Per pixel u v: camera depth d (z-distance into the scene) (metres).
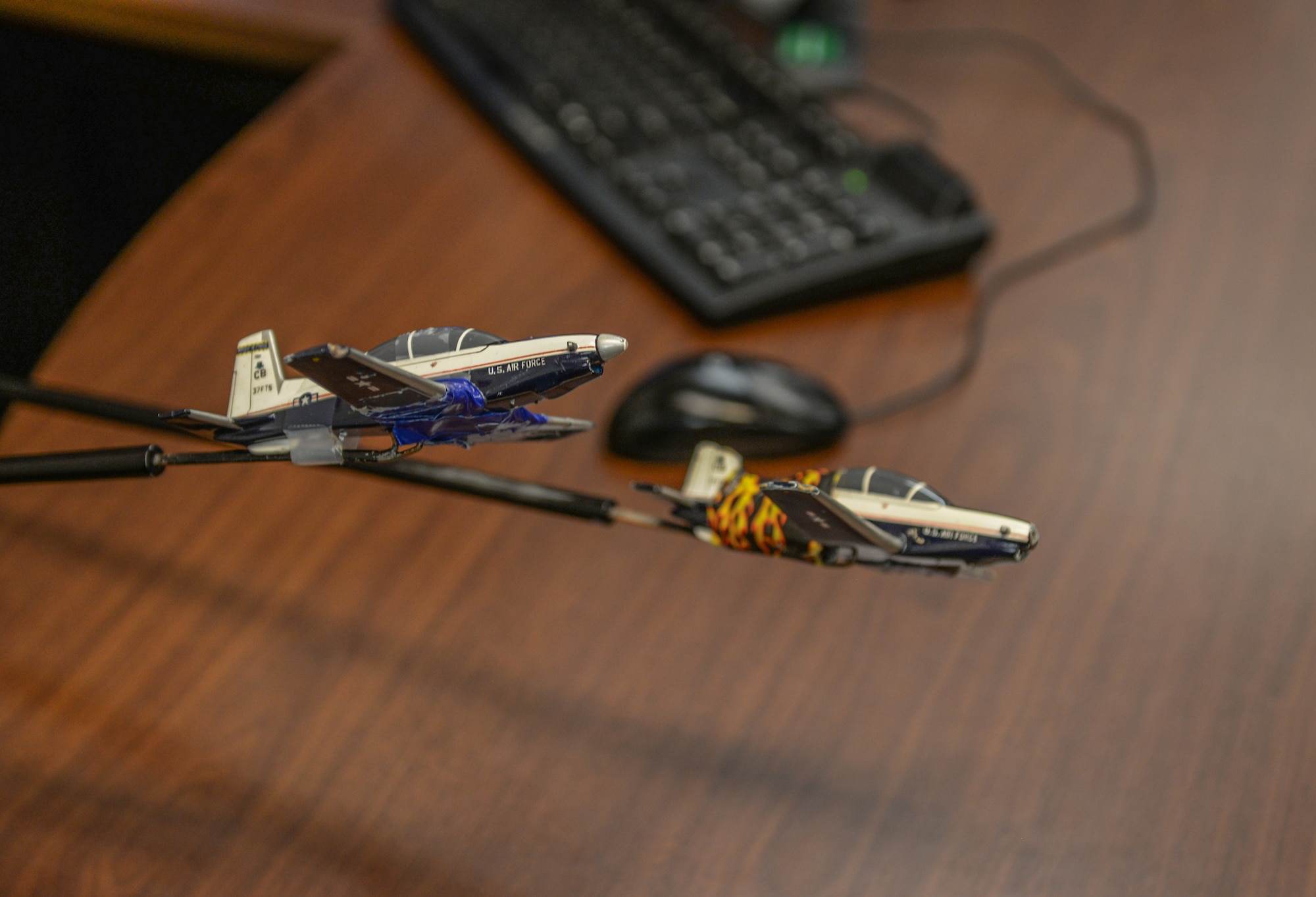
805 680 1.30
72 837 1.24
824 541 1.16
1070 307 1.49
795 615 1.32
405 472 1.20
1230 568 1.34
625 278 1.50
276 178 1.56
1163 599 1.33
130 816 1.24
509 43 1.63
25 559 1.34
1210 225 1.55
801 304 1.48
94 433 1.38
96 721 1.27
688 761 1.27
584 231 1.53
